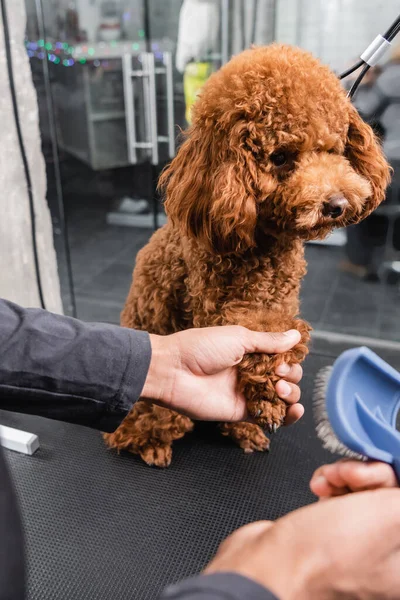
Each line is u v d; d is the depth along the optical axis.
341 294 2.37
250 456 1.01
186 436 1.07
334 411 0.39
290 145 0.77
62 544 0.80
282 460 0.99
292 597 0.30
